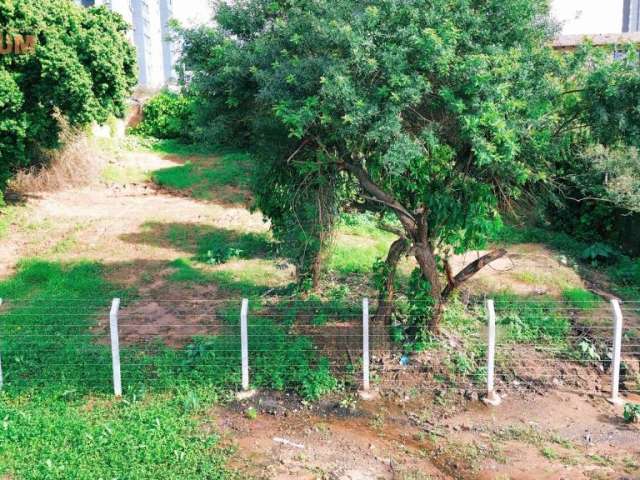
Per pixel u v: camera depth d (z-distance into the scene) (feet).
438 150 28.02
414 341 31.37
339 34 23.49
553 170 32.37
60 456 23.03
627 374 30.48
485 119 23.80
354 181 34.42
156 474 22.20
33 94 46.80
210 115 29.99
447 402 28.09
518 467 23.49
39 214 52.16
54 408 26.68
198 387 28.30
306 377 29.07
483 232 29.71
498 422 26.66
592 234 50.34
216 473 22.40
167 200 59.72
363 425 26.43
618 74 26.13
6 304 35.94
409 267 41.57
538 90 26.78
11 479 21.89
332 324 33.35
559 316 34.76
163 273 40.88
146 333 32.99
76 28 47.29
